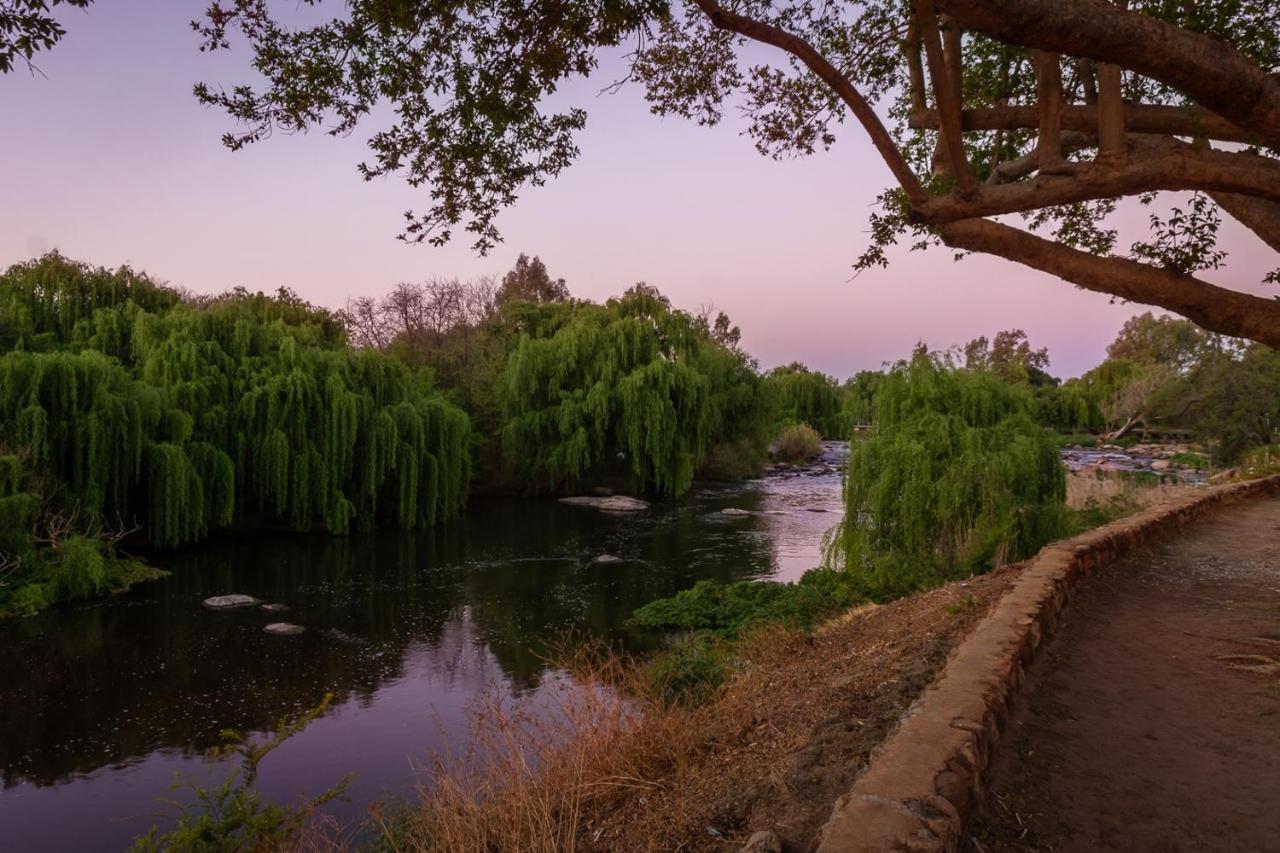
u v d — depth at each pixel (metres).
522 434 36.22
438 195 6.61
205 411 23.75
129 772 9.38
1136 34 3.46
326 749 9.88
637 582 19.41
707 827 3.66
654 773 4.96
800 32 7.27
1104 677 5.21
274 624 15.61
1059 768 3.73
